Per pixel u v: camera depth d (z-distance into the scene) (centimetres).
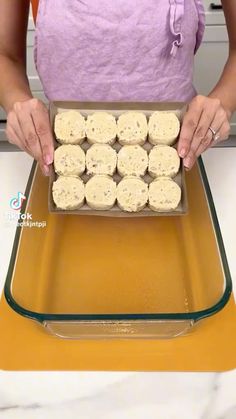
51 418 45
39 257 59
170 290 57
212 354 49
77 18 66
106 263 60
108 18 65
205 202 62
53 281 58
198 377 48
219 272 53
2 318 52
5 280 52
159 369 48
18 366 49
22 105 61
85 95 73
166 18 65
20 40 76
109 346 50
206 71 135
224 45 128
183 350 50
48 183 65
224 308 53
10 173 72
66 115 63
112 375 48
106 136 62
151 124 62
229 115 67
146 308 55
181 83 74
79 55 69
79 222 64
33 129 59
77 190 59
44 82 76
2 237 62
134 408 46
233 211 66
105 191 59
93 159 61
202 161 70
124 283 58
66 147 61
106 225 64
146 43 67
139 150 62
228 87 70
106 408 46
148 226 64
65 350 50
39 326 52
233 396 46
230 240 62
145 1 64
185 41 69
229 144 148
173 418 45
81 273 59
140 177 61
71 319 47
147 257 61
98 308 55
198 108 60
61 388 47
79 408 46
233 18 72
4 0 72
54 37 68
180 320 47
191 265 59
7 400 47
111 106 64
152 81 71
